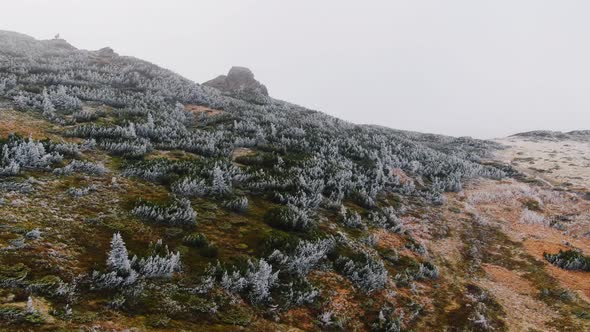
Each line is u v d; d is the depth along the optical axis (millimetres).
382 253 13648
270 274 9922
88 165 13320
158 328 7250
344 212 15328
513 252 15945
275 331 8359
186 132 20688
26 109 18938
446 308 11469
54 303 7000
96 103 23625
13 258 7707
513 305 12156
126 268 8258
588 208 21141
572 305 12250
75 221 9891
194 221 11453
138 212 11000
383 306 10617
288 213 13234
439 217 18547
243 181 15828
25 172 12008
